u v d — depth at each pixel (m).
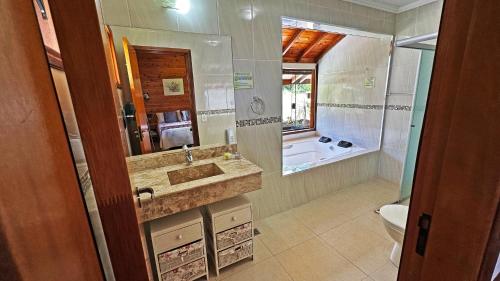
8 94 0.25
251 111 2.13
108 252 0.50
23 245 0.27
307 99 3.56
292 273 1.70
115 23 1.48
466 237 0.41
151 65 1.64
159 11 1.60
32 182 0.28
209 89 1.89
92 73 0.40
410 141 2.44
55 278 0.31
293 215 2.48
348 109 3.33
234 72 1.97
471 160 0.38
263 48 2.06
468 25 0.36
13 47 0.26
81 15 0.38
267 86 2.17
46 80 0.32
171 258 1.47
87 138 0.42
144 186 1.43
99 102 0.42
